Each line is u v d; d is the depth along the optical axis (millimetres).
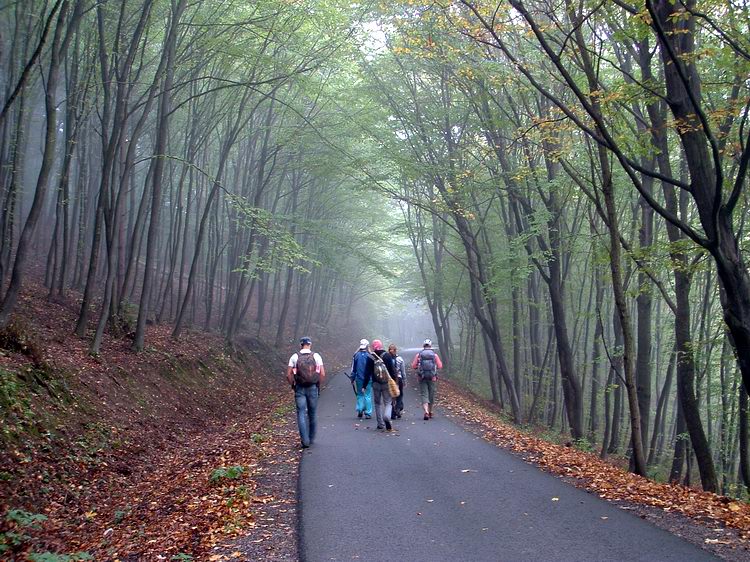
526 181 18547
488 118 17938
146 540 6188
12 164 16250
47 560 5594
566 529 5887
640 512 6543
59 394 10883
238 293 25703
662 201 21203
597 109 10305
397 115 21672
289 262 20594
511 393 23547
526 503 6926
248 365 25938
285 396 22938
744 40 10094
